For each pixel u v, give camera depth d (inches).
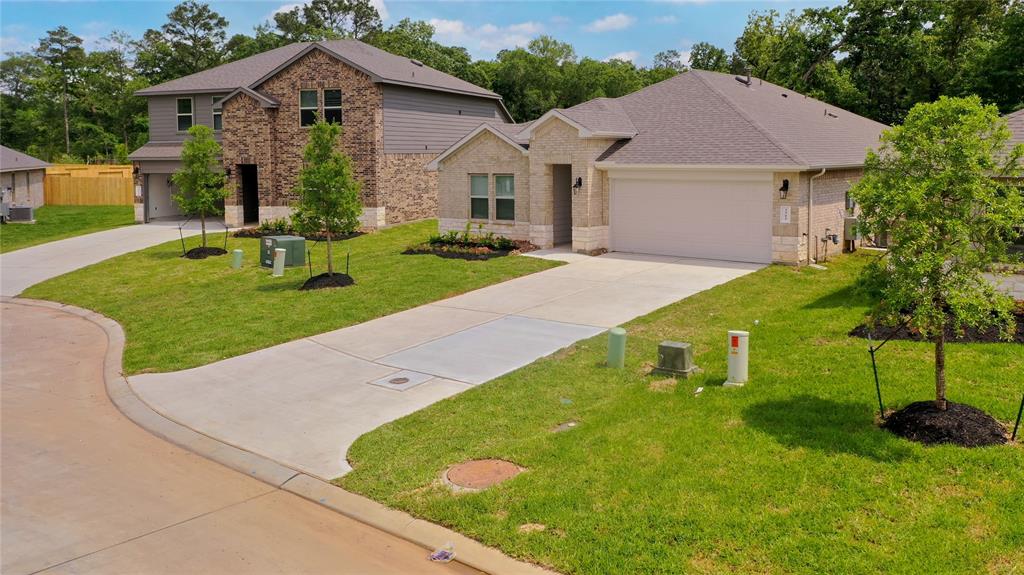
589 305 629.3
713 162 787.4
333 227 753.6
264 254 877.2
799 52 1544.0
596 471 310.8
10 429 420.2
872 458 301.9
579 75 2608.3
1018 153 326.6
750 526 260.4
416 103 1211.2
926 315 320.2
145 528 298.7
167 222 1389.0
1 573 266.4
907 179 324.2
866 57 1517.0
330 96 1155.9
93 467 362.9
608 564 246.5
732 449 319.0
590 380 436.1
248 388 470.0
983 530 249.8
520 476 313.0
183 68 3041.3
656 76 2787.9
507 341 538.6
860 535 251.3
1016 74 1234.6
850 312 539.2
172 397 462.0
